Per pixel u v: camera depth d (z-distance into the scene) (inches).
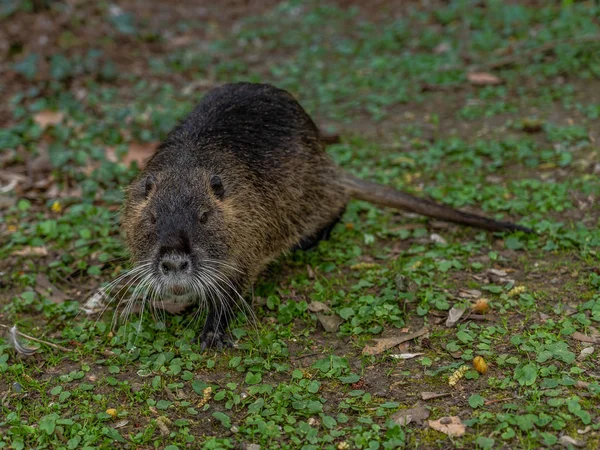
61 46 425.4
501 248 232.1
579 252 223.9
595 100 335.3
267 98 232.7
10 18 442.0
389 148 313.1
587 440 148.2
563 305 197.3
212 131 216.2
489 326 191.5
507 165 286.7
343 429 157.4
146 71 420.5
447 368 174.1
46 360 187.8
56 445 156.3
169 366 182.4
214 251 190.4
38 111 346.6
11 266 236.4
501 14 452.1
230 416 164.6
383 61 404.2
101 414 163.8
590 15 425.4
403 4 508.1
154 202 192.1
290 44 460.4
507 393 164.9
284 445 152.0
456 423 156.0
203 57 438.6
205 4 542.0
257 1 548.4
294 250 241.6
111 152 307.0
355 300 206.2
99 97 377.1
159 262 181.8
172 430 161.2
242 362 183.6
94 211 262.2
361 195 247.9
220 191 195.3
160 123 324.5
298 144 228.8
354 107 364.2
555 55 387.2
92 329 198.8
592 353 176.6
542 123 311.4
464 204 263.3
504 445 149.0
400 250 237.1
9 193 282.8
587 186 258.1
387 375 175.5
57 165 292.2
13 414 164.9
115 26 459.2
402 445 150.0
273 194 214.2
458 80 374.9
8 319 208.5
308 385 170.6
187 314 206.2
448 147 301.4
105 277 230.1
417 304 204.2
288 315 200.4
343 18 496.7
